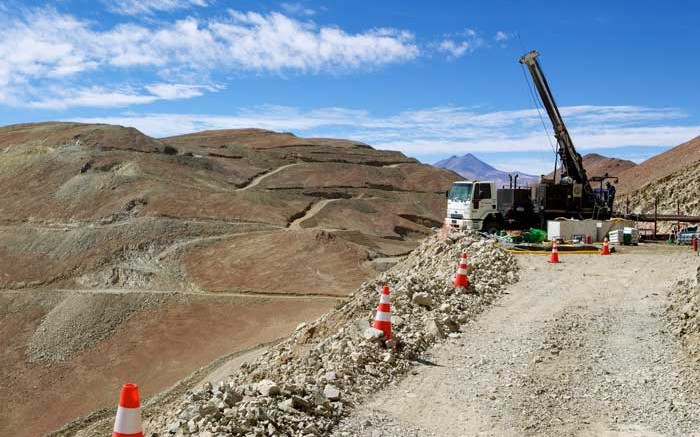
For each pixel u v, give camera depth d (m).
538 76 32.69
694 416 8.02
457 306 13.88
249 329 72.12
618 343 11.37
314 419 7.74
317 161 199.38
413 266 22.97
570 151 33.19
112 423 37.78
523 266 20.33
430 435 7.54
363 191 175.62
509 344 11.41
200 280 94.69
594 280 17.66
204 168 163.25
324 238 107.81
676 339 11.44
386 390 9.19
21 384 63.50
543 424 7.89
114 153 153.62
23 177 143.25
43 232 114.50
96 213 123.19
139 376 63.00
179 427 7.45
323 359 10.91
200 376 40.75
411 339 11.29
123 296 85.56
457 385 9.35
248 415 7.27
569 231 28.72
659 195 62.19
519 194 30.89
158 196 128.50
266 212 130.38
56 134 166.75
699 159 64.88
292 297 84.94
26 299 87.81
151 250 106.62
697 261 20.56
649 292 15.73
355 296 17.31
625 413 8.22
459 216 30.42
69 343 73.44
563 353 10.84
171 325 75.25
